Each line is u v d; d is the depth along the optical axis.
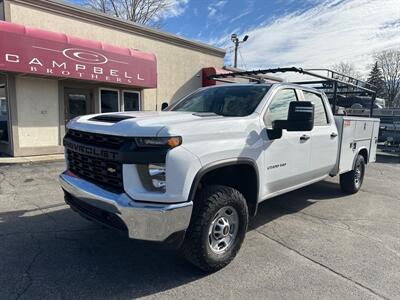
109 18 12.84
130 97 14.04
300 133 4.48
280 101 4.31
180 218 2.85
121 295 2.90
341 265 3.56
